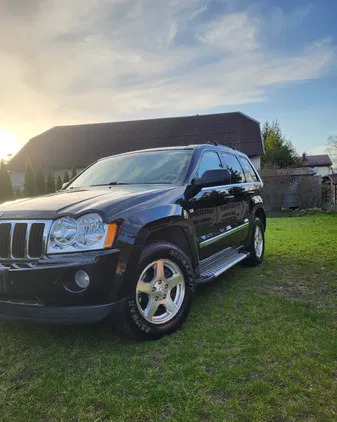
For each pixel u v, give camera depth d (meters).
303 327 3.02
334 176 21.47
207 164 4.21
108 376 2.33
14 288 2.54
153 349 2.70
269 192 20.62
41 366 2.51
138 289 2.75
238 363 2.45
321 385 2.15
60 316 2.47
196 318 3.32
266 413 1.90
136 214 2.77
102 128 28.64
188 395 2.09
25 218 2.67
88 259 2.44
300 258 5.84
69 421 1.91
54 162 26.09
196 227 3.52
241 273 4.99
